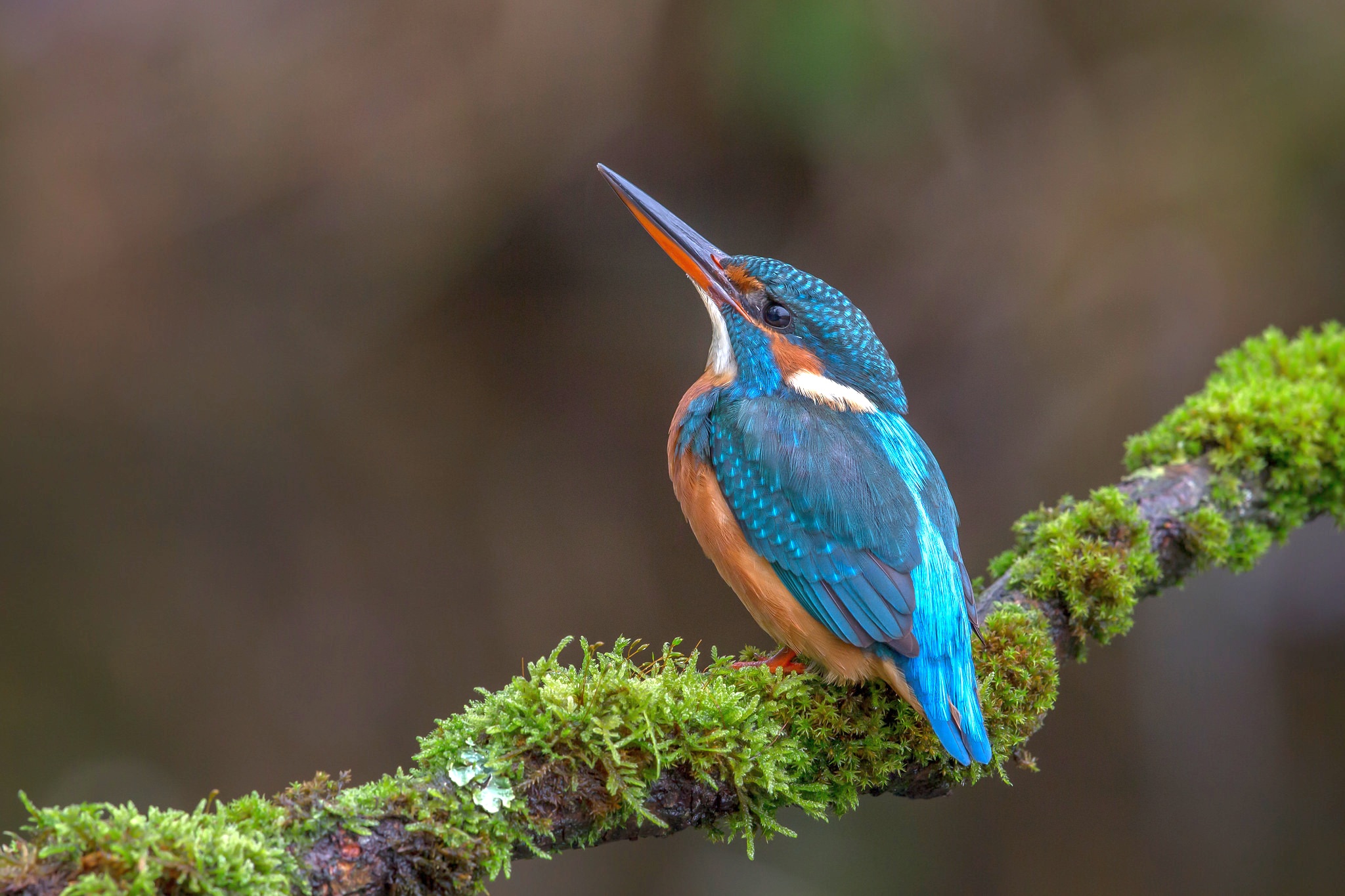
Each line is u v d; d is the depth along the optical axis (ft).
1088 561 20.72
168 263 45.96
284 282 46.09
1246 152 42.42
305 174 44.34
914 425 42.91
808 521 18.71
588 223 44.88
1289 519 24.58
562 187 44.09
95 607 48.62
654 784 15.25
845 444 19.47
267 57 44.19
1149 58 43.04
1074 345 42.42
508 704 14.62
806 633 18.62
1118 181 42.60
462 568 48.78
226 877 11.89
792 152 43.11
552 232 45.16
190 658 48.65
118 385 47.73
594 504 48.19
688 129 43.21
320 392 48.01
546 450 48.26
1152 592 23.06
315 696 48.47
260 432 48.73
